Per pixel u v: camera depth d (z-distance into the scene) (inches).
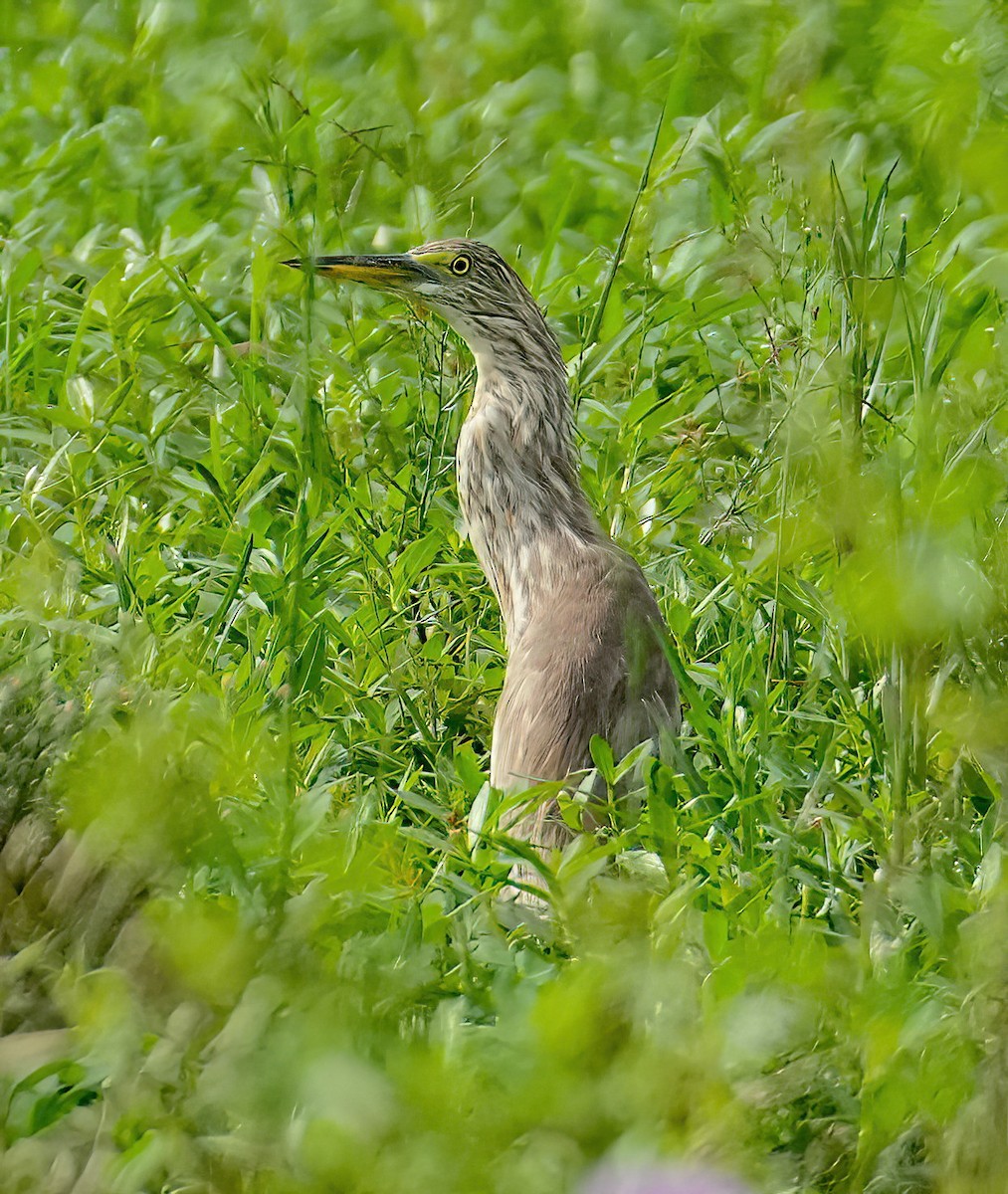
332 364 521.0
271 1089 181.5
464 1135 170.7
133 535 441.4
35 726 263.4
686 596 438.9
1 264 590.9
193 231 637.3
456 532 474.9
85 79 748.0
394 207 641.0
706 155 564.1
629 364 547.8
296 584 335.6
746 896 306.5
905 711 261.1
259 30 759.1
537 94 737.6
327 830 275.9
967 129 217.2
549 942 283.4
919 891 250.5
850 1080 217.5
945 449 253.8
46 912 239.6
